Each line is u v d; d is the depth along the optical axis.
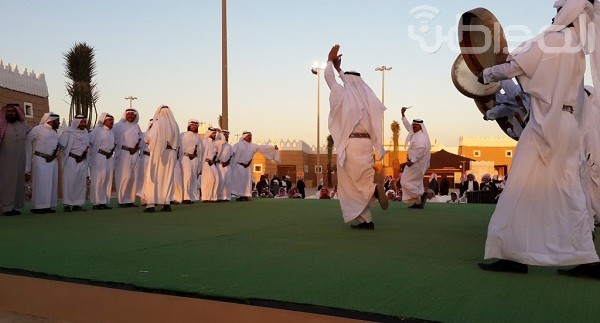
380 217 9.21
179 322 3.59
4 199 10.05
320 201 14.18
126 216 9.59
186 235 6.78
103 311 3.87
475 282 3.97
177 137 10.77
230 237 6.57
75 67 28.23
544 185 4.14
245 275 4.26
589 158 7.19
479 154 49.25
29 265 4.71
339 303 3.38
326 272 4.37
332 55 7.29
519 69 4.33
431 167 26.56
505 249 4.24
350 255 5.21
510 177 4.31
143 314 3.73
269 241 6.21
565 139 4.11
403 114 11.70
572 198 4.09
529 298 3.50
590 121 7.07
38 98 25.58
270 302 3.45
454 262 4.81
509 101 6.56
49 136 10.82
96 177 11.87
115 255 5.26
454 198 16.67
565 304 3.34
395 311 3.20
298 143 50.22
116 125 12.56
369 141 7.14
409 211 10.56
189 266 4.65
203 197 13.96
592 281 3.99
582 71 4.29
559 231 4.10
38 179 10.67
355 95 7.11
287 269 4.50
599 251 5.56
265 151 15.19
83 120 11.40
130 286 3.92
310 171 53.75
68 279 4.16
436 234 6.81
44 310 4.09
